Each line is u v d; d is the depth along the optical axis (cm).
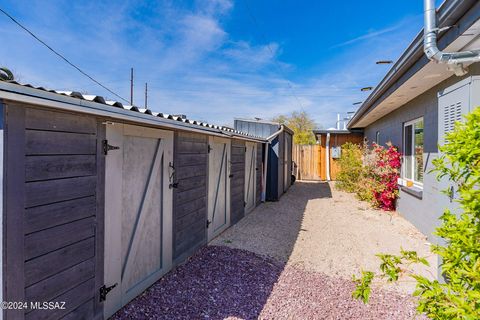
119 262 287
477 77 253
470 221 182
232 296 319
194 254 447
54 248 213
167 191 376
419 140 642
